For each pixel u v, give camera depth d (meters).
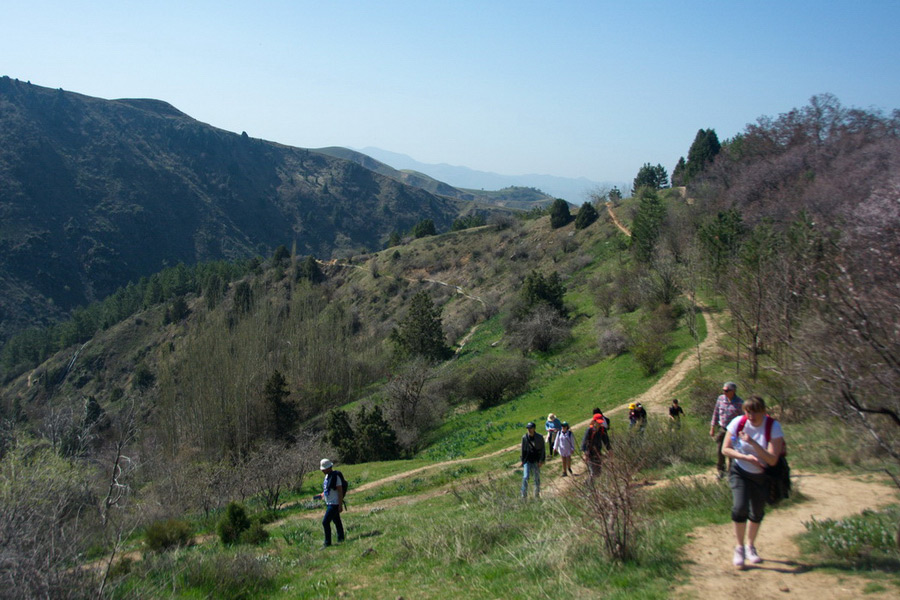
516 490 14.52
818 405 12.78
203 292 97.94
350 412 45.78
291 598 8.24
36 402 76.12
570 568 6.80
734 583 5.65
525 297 52.31
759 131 56.69
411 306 57.69
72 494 9.65
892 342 7.61
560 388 36.78
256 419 46.94
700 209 51.16
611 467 7.20
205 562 9.30
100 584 6.86
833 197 34.28
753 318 19.78
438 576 7.89
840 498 8.45
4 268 134.75
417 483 21.97
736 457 6.14
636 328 37.91
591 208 79.75
